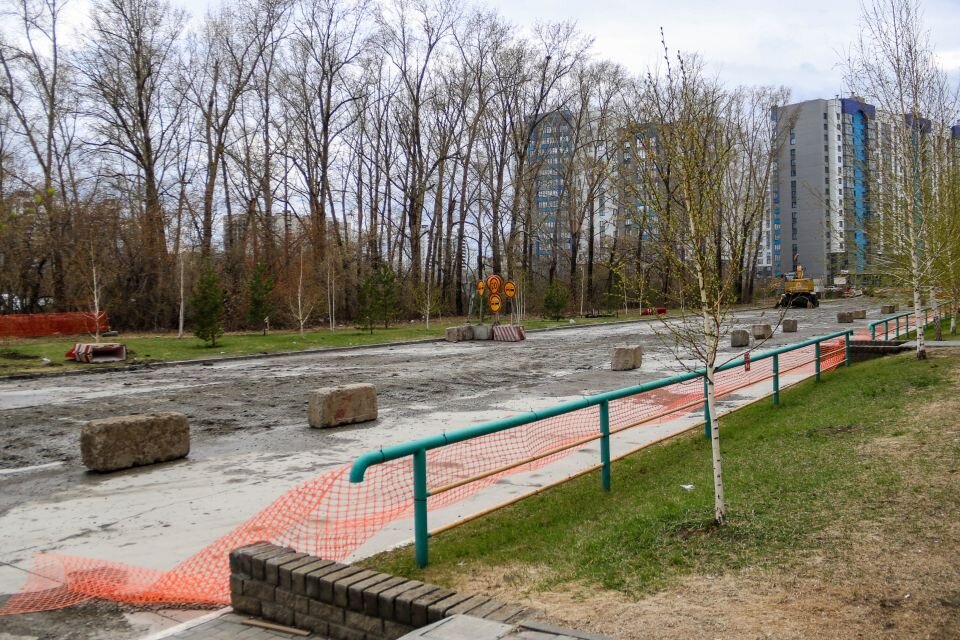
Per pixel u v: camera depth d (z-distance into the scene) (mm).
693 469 8320
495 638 3467
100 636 4766
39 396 17172
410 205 59594
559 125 62188
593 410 13453
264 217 51344
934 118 18094
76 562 6234
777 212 84812
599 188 58625
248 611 4820
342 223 57188
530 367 22219
